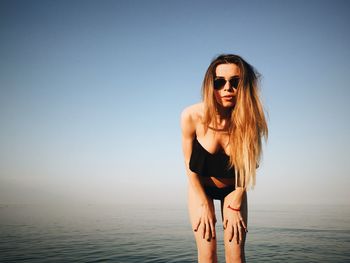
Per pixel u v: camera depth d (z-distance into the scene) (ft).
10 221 417.90
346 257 139.54
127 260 128.57
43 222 412.57
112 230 296.71
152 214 645.51
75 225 356.59
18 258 136.26
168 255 143.23
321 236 234.79
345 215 571.28
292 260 129.39
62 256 140.97
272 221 428.56
